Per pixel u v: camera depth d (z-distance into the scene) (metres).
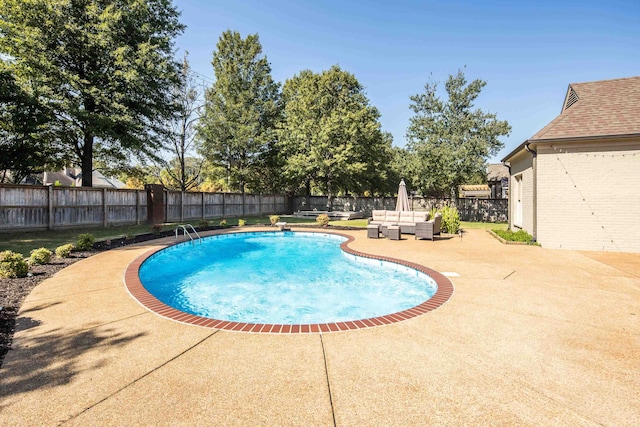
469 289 5.93
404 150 27.33
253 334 4.00
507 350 3.56
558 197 10.48
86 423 2.34
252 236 14.43
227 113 26.94
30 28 14.28
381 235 13.75
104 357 3.38
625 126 9.82
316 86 27.00
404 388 2.82
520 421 2.39
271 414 2.46
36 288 5.94
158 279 7.64
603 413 2.50
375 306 5.81
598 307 4.98
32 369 3.12
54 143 17.67
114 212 16.31
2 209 12.38
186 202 20.69
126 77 15.37
